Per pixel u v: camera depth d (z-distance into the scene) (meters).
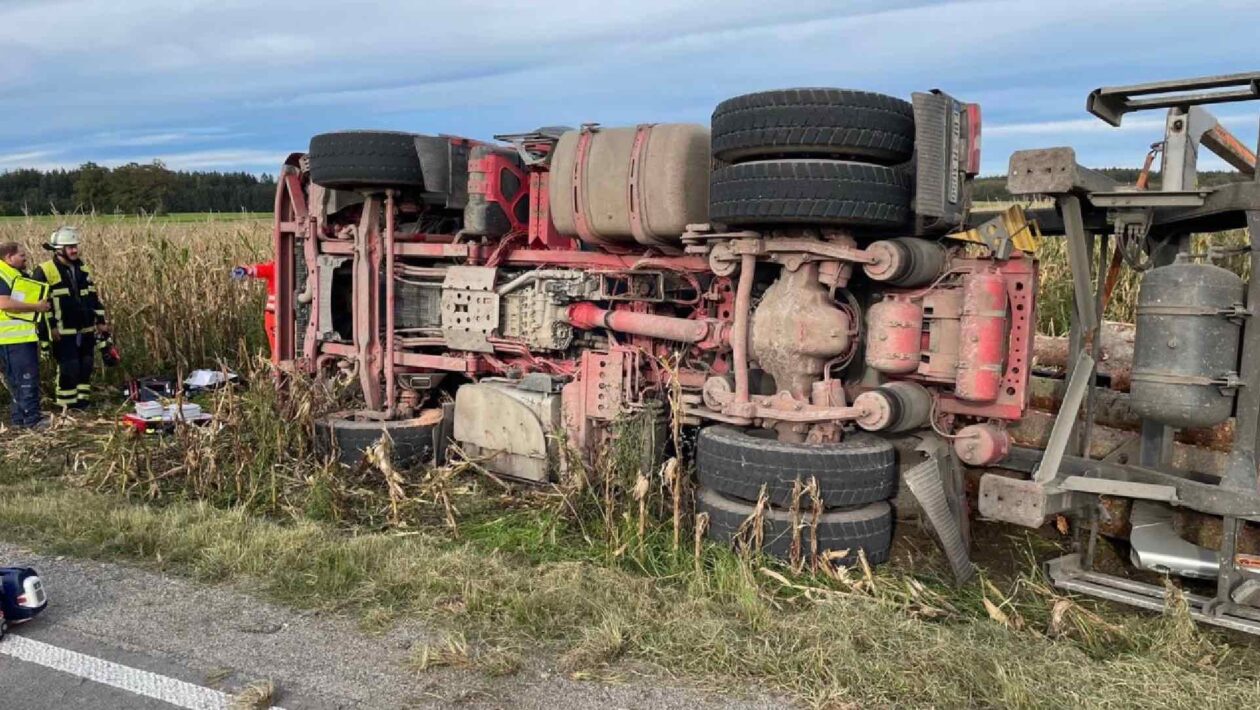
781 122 4.76
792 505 4.72
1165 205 4.32
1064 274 8.98
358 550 4.89
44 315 8.97
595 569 4.70
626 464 5.54
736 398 5.26
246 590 4.57
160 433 7.21
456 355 7.14
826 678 3.64
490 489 6.37
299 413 6.77
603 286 6.20
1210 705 3.40
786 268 5.17
